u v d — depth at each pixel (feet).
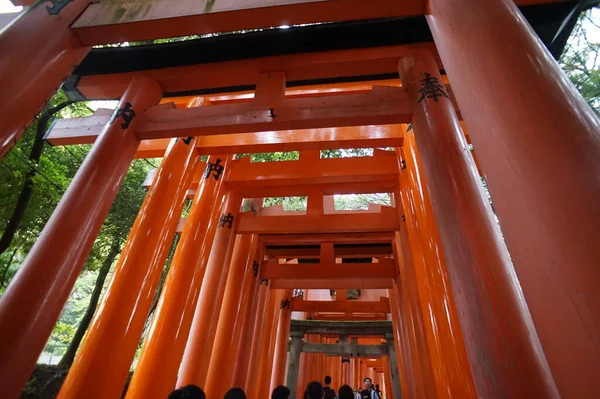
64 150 34.68
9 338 9.28
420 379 24.73
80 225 11.91
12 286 10.17
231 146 21.89
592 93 28.50
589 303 4.45
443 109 12.07
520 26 7.79
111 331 13.47
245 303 28.48
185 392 10.52
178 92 19.38
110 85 17.79
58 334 57.67
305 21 12.77
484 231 8.75
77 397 11.96
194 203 23.44
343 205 80.33
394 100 13.58
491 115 7.07
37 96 11.62
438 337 15.56
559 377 4.78
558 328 4.85
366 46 15.80
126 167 14.53
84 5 14.26
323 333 49.37
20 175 19.10
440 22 10.29
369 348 47.47
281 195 28.04
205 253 21.63
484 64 7.70
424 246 17.49
